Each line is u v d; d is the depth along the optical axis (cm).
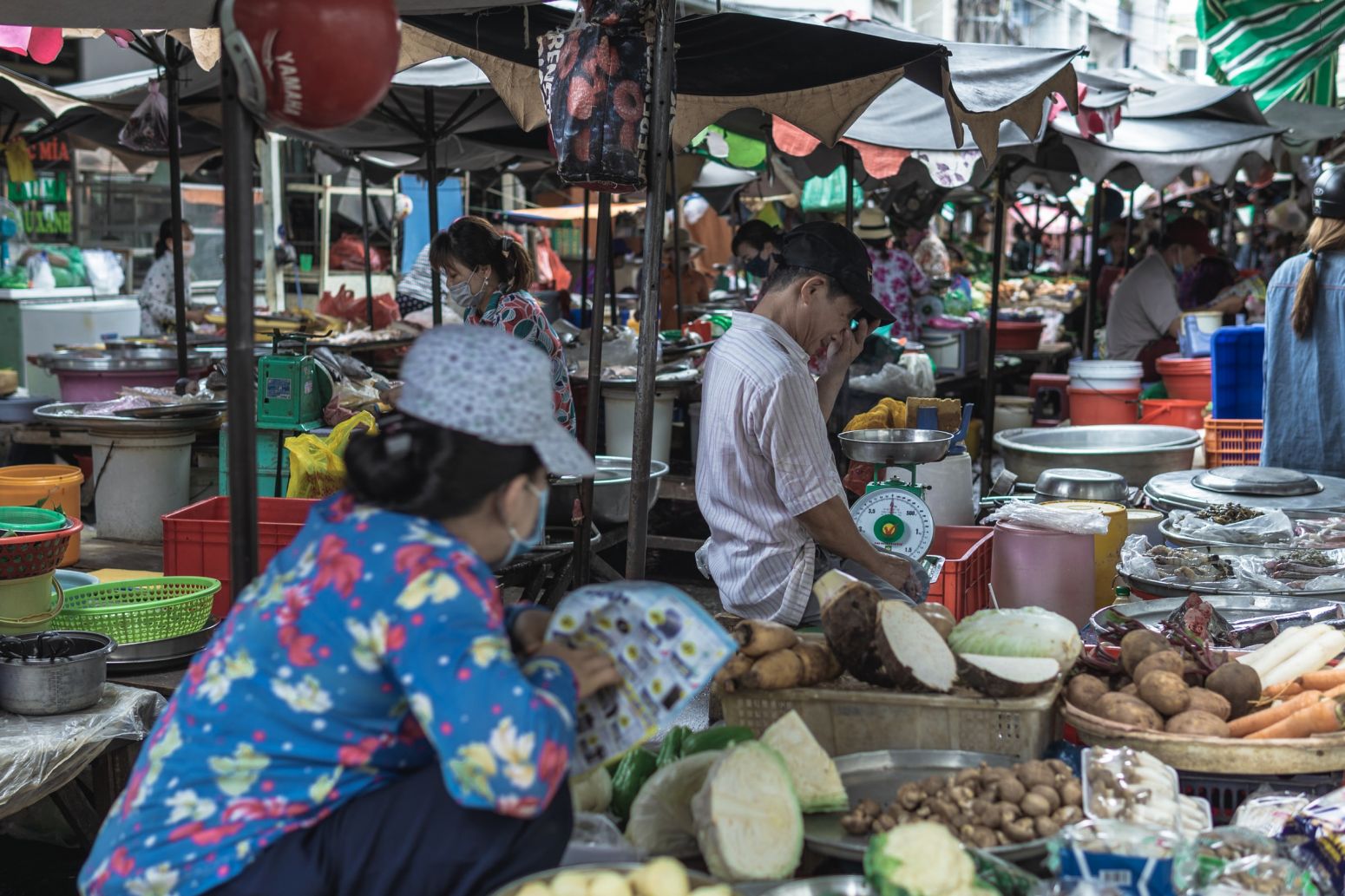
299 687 169
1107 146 716
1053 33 2503
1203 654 269
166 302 918
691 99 476
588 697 187
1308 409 505
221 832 171
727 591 306
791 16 473
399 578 166
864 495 366
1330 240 489
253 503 211
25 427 635
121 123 781
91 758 292
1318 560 371
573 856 201
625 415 663
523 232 1516
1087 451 572
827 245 300
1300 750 229
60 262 1071
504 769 158
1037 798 217
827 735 252
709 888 171
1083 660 272
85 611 333
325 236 1291
